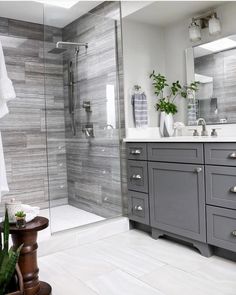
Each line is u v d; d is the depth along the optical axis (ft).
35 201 11.27
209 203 6.61
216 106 8.54
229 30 8.23
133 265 6.63
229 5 8.20
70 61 9.83
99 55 9.73
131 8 8.96
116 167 9.32
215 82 8.57
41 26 11.42
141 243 7.93
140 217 8.54
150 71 10.09
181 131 9.51
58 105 9.87
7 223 4.84
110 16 9.67
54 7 9.28
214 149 6.44
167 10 8.80
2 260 4.60
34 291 5.27
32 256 5.32
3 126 10.58
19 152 10.94
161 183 7.78
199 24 8.95
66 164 9.68
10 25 10.81
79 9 10.29
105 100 9.63
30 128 11.20
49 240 7.50
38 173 11.39
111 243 8.02
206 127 8.81
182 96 9.55
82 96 10.00
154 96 10.20
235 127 8.08
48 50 9.59
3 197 10.55
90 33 9.73
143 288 5.64
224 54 8.34
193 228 7.01
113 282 5.91
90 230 8.21
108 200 9.37
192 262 6.64
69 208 9.72
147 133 9.73
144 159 8.27
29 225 5.34
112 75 9.54
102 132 9.62
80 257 7.19
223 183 6.32
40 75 11.40
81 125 9.83
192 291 5.45
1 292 4.48
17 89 10.86
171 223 7.56
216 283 5.70
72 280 6.06
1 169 5.55
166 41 10.25
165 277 6.02
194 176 6.91
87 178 9.68
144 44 9.94
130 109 9.54
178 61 9.82
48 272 6.45
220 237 6.44
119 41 9.37
